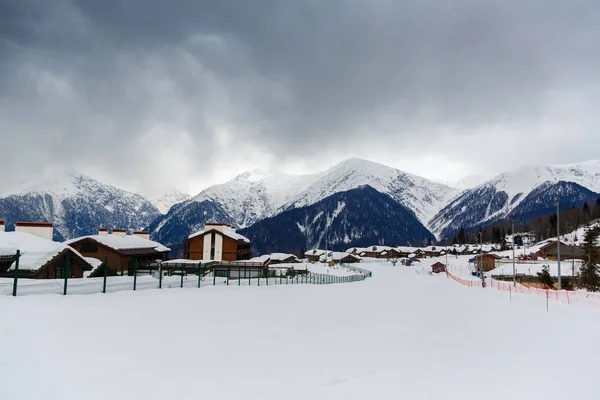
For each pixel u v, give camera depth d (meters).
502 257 132.00
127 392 9.28
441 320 23.59
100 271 46.28
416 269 134.62
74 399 8.69
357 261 183.88
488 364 13.66
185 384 10.07
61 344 12.71
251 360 12.59
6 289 25.44
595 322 24.22
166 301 25.25
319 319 21.62
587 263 66.75
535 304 34.22
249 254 118.56
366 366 12.62
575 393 10.96
